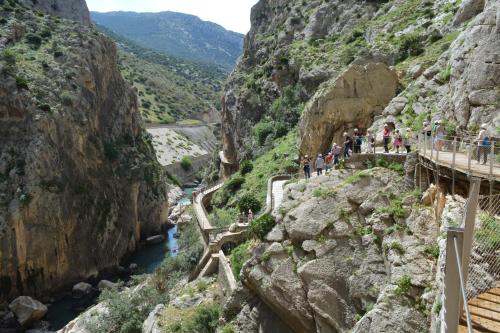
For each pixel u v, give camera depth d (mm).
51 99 56562
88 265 54188
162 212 75062
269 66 67688
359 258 18625
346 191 20344
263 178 42656
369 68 32219
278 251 20312
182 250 39625
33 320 41781
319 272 18828
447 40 40000
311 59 56812
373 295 17562
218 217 40188
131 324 29078
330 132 32062
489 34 25422
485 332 9891
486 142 17344
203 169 122312
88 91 64625
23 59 59688
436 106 28625
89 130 62188
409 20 52812
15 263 46562
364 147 27953
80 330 31859
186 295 28578
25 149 51125
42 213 49562
